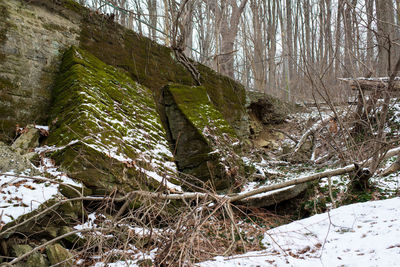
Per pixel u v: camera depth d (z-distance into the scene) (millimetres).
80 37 6195
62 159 4297
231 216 3426
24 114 5207
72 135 4570
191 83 8445
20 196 3500
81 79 5355
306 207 5348
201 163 6508
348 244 3619
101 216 3990
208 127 6996
